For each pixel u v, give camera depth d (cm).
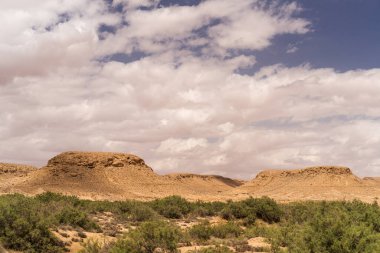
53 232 3491
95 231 4034
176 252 2644
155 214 5734
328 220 2242
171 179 18225
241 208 5788
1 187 12225
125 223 5016
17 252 2883
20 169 15788
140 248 2595
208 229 3812
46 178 13450
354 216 3098
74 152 15200
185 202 6881
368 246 2023
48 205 4441
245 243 3281
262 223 5412
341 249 2066
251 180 18575
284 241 3098
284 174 17075
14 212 3164
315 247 2130
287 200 11925
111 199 12094
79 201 6169
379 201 11194
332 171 15388
